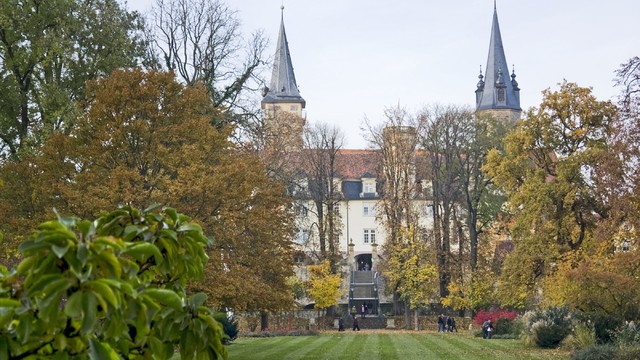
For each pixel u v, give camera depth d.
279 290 28.67
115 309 3.91
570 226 46.62
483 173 68.00
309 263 69.75
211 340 4.74
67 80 32.72
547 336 36.97
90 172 25.16
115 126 25.67
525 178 50.41
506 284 48.59
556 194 46.59
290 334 55.50
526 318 43.56
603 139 47.84
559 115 48.91
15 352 3.85
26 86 32.19
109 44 32.84
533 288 48.19
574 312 36.62
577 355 26.89
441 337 51.00
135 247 4.23
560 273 42.59
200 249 5.12
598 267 35.41
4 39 30.75
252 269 27.34
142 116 26.70
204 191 25.30
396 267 66.25
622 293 33.22
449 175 68.50
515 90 125.75
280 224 29.30
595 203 46.50
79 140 26.67
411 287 65.12
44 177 25.12
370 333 59.44
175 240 4.97
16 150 31.30
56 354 3.84
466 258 67.69
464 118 69.12
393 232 68.69
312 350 37.03
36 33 31.02
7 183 24.92
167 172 27.19
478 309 64.00
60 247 3.81
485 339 47.41
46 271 3.88
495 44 123.25
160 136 26.42
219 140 27.59
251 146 41.66
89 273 3.75
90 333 3.81
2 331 3.85
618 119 31.44
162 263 4.97
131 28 36.53
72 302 3.69
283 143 56.78
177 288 5.15
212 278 24.45
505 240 76.69
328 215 72.06
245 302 25.42
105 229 5.00
